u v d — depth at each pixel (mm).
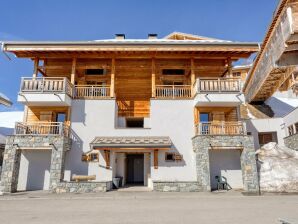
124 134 15641
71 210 8305
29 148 13969
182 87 17719
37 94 14984
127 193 12695
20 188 14742
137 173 18953
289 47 13430
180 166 15102
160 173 14930
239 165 15242
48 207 8961
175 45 16328
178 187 13492
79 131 15594
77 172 14922
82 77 18547
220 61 18547
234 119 16406
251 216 7133
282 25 13203
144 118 17828
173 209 8367
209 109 16438
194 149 14953
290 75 16391
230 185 14898
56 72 18406
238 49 16359
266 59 17531
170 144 14078
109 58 17578
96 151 15195
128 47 16250
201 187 13531
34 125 14734
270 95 22578
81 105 15992
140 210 8219
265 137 20938
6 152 13945
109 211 8062
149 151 15266
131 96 18297
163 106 16109
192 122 15914
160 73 18531
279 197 11523
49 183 13781
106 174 14852
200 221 6543
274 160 15047
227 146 14156
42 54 17031
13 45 16094
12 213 7852
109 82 18500
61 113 16688
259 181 14031
